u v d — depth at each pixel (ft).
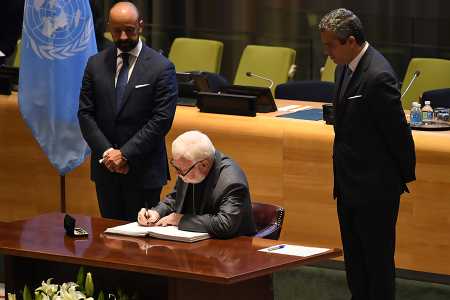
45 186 38.45
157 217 26.68
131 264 23.36
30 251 24.76
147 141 31.32
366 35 52.54
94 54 34.35
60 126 36.78
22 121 38.24
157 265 23.22
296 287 33.58
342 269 34.78
